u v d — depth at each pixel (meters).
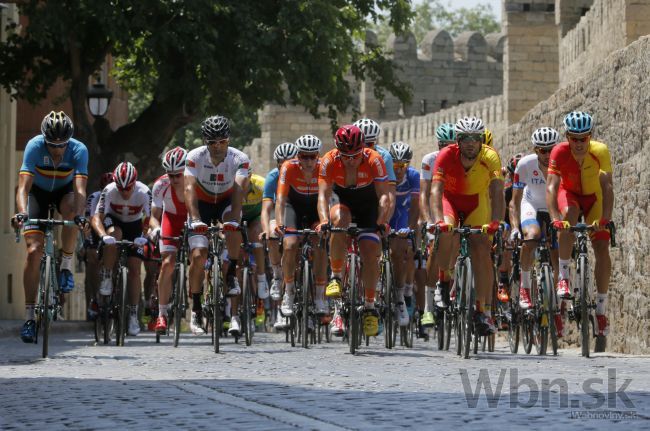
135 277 27.31
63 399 13.83
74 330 41.44
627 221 26.47
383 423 11.09
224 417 11.78
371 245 22.34
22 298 48.50
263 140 102.88
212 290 24.47
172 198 25.83
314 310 25.44
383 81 59.38
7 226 47.47
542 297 23.67
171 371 18.30
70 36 44.94
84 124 49.06
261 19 47.91
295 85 47.78
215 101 48.28
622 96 27.14
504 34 70.06
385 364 19.56
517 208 25.28
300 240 25.67
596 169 22.52
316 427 10.76
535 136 24.17
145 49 45.56
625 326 26.45
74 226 22.06
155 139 52.00
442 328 24.42
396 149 26.94
